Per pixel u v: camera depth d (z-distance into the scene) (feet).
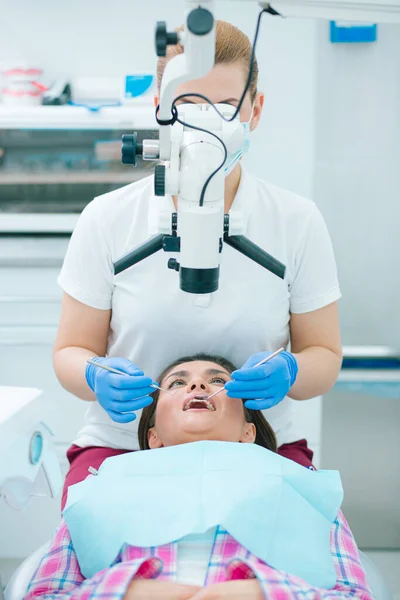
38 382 8.00
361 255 7.05
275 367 4.17
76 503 4.00
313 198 6.99
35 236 8.43
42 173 8.04
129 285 4.61
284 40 8.12
